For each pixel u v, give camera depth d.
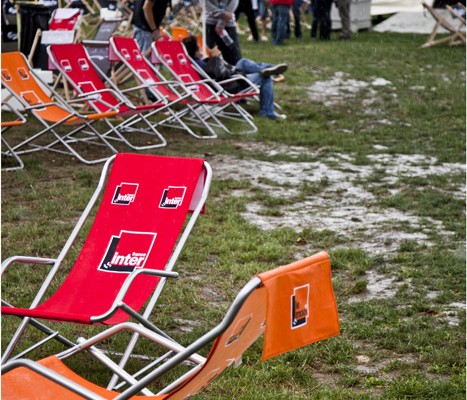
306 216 8.33
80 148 11.01
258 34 23.31
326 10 23.44
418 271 6.68
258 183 9.55
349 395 4.60
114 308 4.04
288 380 4.81
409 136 12.59
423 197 9.03
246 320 3.02
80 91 10.72
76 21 13.30
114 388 4.32
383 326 5.61
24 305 5.77
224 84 12.92
